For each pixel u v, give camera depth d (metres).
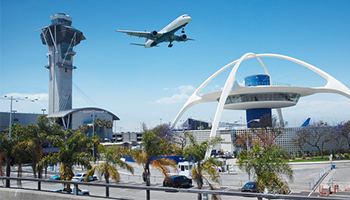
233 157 67.62
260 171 19.33
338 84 71.44
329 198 4.76
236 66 70.06
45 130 27.09
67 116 117.94
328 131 66.88
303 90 72.12
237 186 30.72
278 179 19.05
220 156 65.69
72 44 136.38
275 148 20.14
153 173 46.00
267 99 71.81
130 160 66.62
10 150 23.89
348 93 68.88
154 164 21.47
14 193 8.35
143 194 23.70
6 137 23.95
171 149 22.02
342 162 54.09
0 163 22.86
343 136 67.44
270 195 5.29
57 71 132.25
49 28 132.50
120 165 22.58
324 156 64.06
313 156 65.12
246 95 72.81
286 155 20.34
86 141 23.20
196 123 143.50
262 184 18.88
